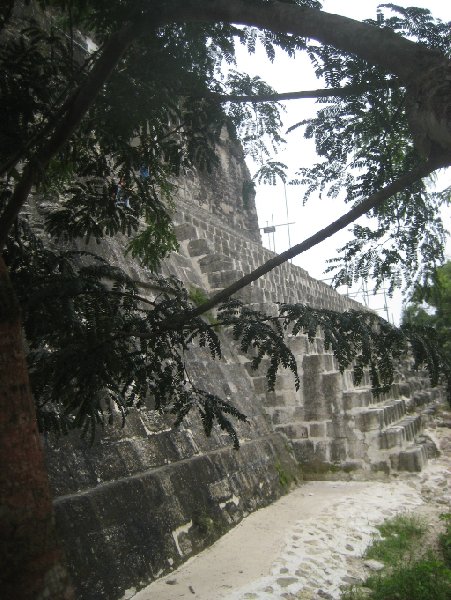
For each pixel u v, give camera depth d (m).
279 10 2.76
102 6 3.35
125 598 4.83
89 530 4.84
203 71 3.65
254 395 11.15
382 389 3.64
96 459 5.57
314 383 11.10
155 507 5.87
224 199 17.77
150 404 7.02
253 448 9.31
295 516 8.12
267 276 14.30
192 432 7.69
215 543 6.59
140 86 3.47
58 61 3.42
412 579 5.64
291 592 5.56
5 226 3.11
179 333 3.62
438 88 2.13
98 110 3.54
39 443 2.50
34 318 3.29
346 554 6.80
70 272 3.68
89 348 3.28
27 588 2.25
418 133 2.27
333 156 3.96
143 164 4.14
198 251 12.39
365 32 2.49
